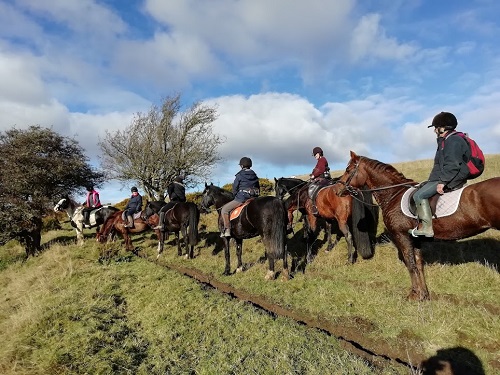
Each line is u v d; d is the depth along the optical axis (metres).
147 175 27.66
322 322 5.84
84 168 18.91
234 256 10.96
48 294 7.88
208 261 10.89
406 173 19.41
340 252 9.43
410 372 4.11
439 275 7.06
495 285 6.35
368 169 6.79
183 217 11.60
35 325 5.86
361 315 5.82
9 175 15.71
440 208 5.35
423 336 4.97
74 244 15.05
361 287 7.06
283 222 7.74
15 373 4.58
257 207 7.98
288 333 4.89
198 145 28.28
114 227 14.54
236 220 8.57
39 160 16.66
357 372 3.89
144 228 13.74
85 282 8.41
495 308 5.64
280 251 7.63
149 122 28.27
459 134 5.25
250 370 4.08
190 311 5.96
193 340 5.00
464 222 5.16
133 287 7.71
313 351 4.41
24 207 15.18
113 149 27.64
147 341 5.26
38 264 12.67
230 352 4.53
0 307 8.37
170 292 6.93
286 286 7.50
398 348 4.85
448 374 4.22
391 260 8.24
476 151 5.15
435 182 5.38
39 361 4.77
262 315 5.61
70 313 6.20
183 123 28.58
